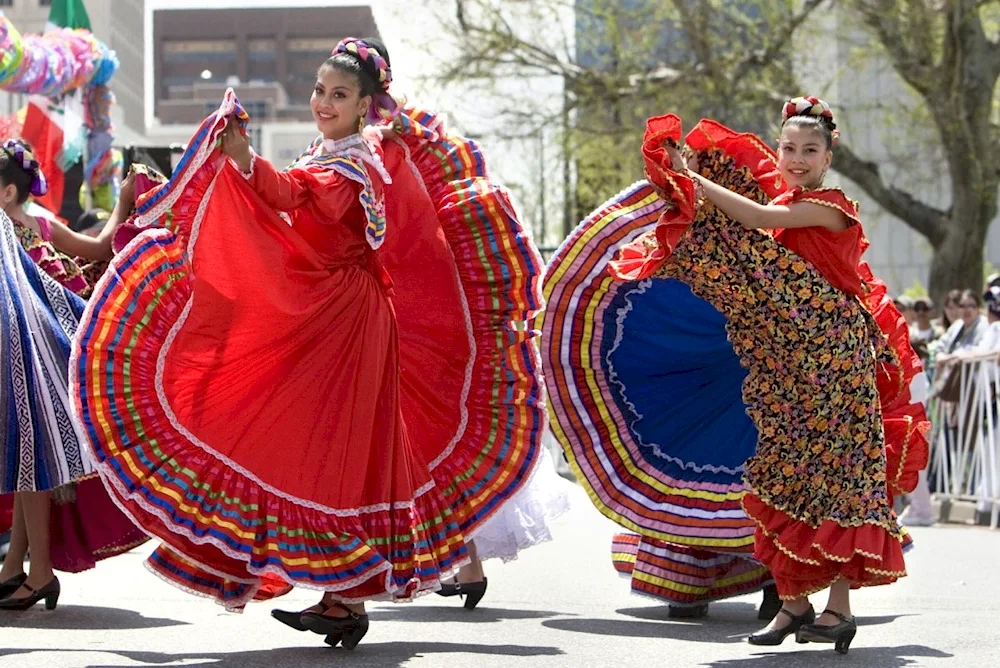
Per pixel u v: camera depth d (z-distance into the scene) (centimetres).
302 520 490
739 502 611
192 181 473
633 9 2428
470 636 549
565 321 622
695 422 625
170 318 490
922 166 3219
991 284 1151
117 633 547
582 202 2653
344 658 489
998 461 1098
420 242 558
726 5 2373
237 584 495
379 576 498
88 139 1129
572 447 620
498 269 566
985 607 638
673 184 499
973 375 1154
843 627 507
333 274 499
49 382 591
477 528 556
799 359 512
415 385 553
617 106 2408
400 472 512
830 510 508
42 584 605
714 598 614
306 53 9444
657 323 617
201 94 9294
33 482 582
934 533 1040
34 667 468
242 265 486
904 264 3581
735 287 515
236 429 489
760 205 511
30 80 995
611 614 623
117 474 478
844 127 2644
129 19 5344
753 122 2422
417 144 566
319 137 549
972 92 2223
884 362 540
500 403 566
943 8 2256
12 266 593
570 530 1029
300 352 494
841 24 2381
